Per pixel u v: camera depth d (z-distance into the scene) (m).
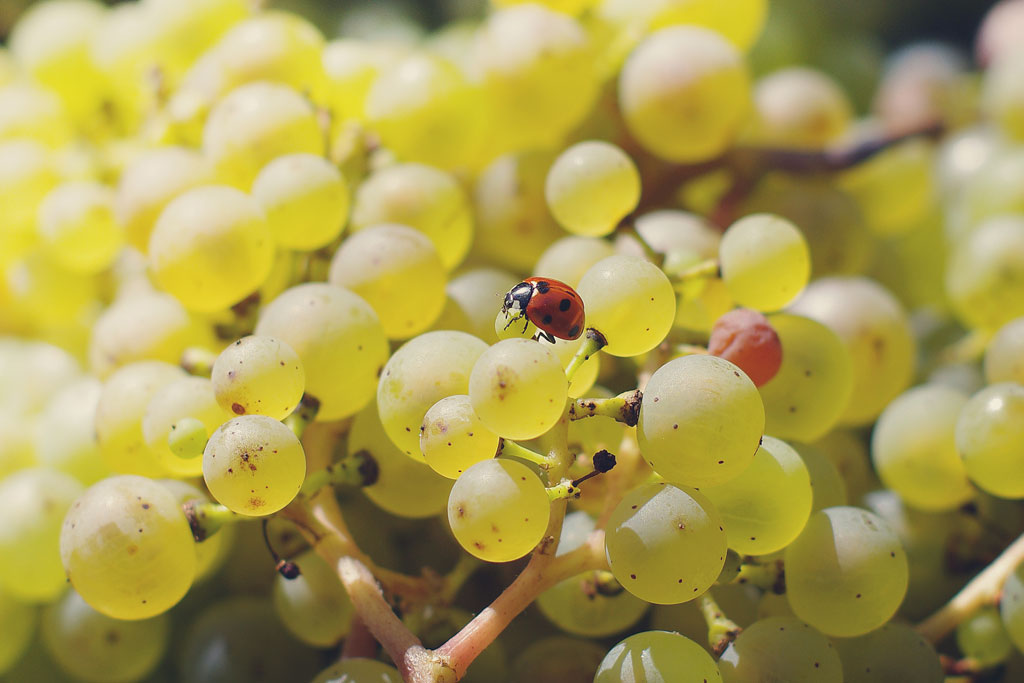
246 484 0.21
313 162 0.24
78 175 0.27
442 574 0.24
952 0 0.51
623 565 0.21
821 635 0.22
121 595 0.22
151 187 0.25
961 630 0.24
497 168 0.27
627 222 0.23
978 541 0.25
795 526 0.22
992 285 0.27
